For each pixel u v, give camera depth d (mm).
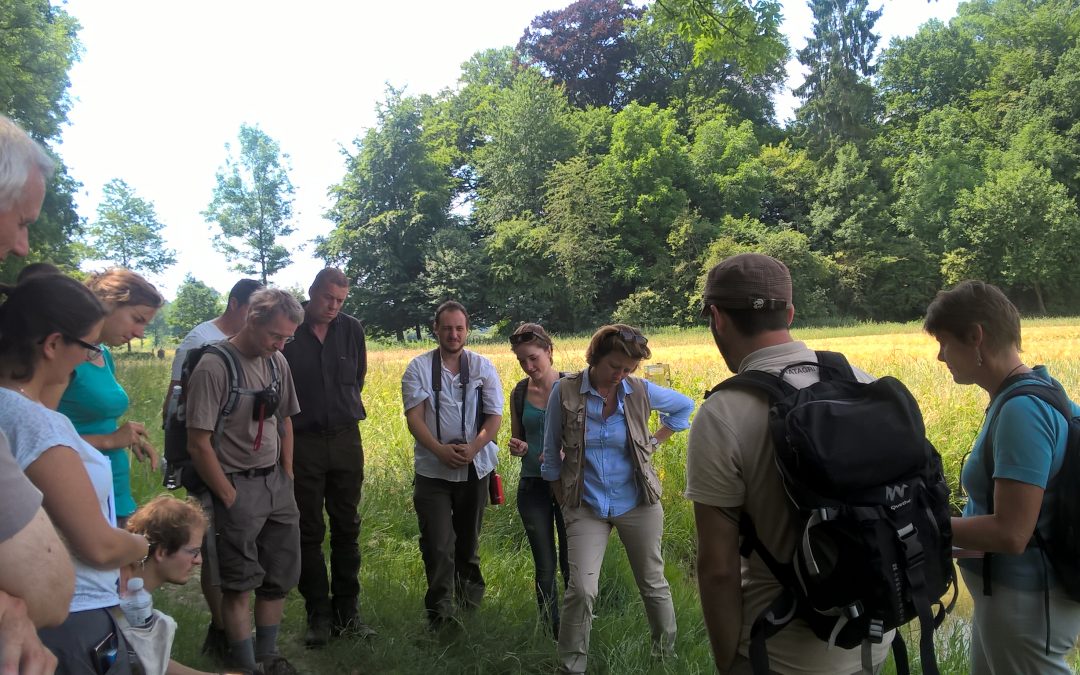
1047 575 2537
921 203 59562
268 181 76688
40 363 1971
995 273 57062
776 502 1922
